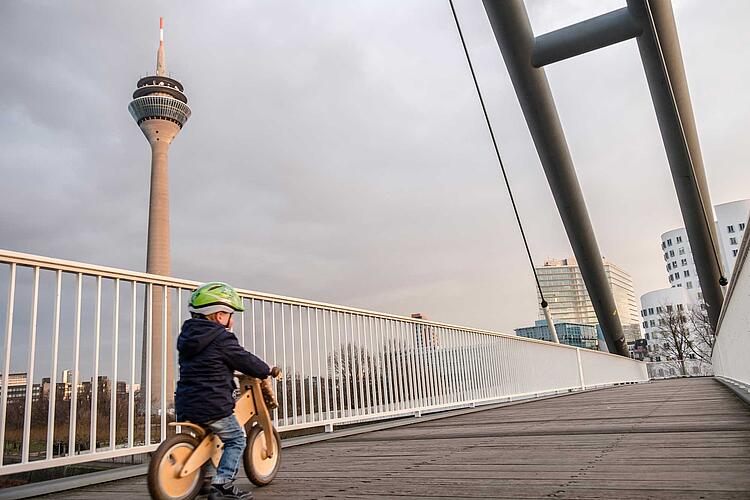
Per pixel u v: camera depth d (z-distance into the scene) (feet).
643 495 7.36
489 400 33.91
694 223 66.90
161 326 14.35
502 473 9.84
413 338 26.96
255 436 9.99
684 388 45.98
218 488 8.64
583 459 10.82
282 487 9.77
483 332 34.88
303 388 18.99
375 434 20.27
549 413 25.22
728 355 34.63
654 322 301.22
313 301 20.24
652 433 14.46
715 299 75.51
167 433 13.82
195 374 9.02
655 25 50.93
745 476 8.23
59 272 12.10
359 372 22.40
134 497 10.01
